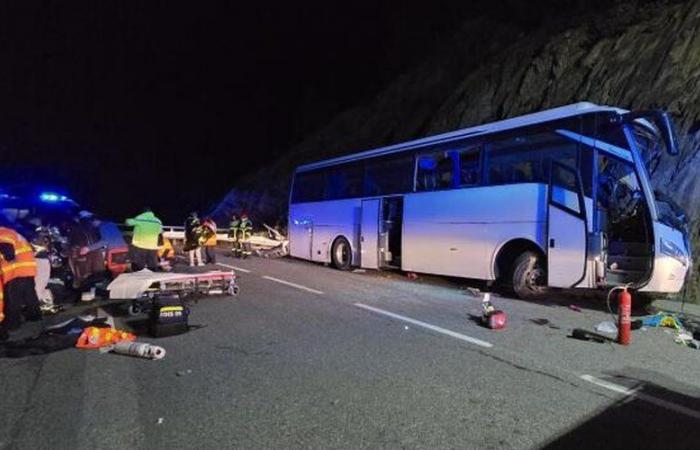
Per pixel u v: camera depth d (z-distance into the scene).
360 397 5.36
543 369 6.34
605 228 10.29
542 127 11.23
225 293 11.13
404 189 14.65
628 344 7.59
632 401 5.34
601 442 4.40
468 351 7.09
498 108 26.45
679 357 7.03
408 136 34.44
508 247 11.86
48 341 7.09
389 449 4.24
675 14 20.59
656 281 9.59
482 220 12.22
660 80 18.19
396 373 6.12
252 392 5.48
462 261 12.66
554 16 29.81
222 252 25.02
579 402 5.29
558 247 10.61
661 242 9.58
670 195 14.67
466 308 10.19
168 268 13.82
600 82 21.25
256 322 8.75
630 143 9.95
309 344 7.38
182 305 7.95
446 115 30.16
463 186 12.80
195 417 4.85
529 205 11.24
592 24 24.58
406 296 11.58
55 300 10.03
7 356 6.71
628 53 21.23
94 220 10.91
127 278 9.66
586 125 10.44
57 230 12.71
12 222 11.62
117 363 6.46
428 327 8.48
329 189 18.20
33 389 5.56
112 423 4.72
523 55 27.58
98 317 8.74
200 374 6.05
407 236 14.28
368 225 15.99
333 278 14.61
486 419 4.84
